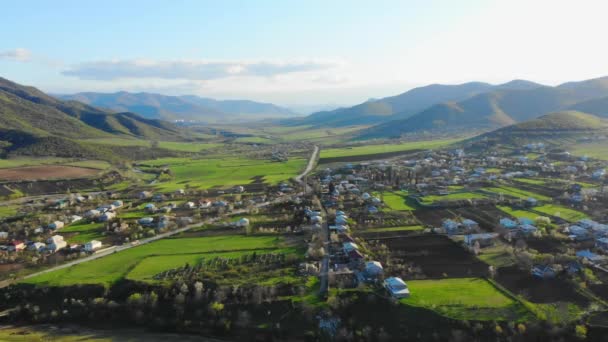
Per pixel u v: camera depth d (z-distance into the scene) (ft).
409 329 281.74
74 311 345.31
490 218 499.10
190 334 313.94
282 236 473.67
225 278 362.33
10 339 307.78
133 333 318.86
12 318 345.31
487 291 310.86
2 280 391.04
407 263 374.63
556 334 257.96
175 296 344.90
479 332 266.77
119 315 338.95
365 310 306.76
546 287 313.12
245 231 497.87
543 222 457.68
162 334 316.19
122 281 369.30
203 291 346.74
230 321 318.04
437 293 311.68
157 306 340.80
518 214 509.76
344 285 338.75
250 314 320.29
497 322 270.87
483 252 391.24
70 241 492.54
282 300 325.42
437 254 393.29
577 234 416.87
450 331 271.08
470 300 297.74
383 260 385.50
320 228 492.13
